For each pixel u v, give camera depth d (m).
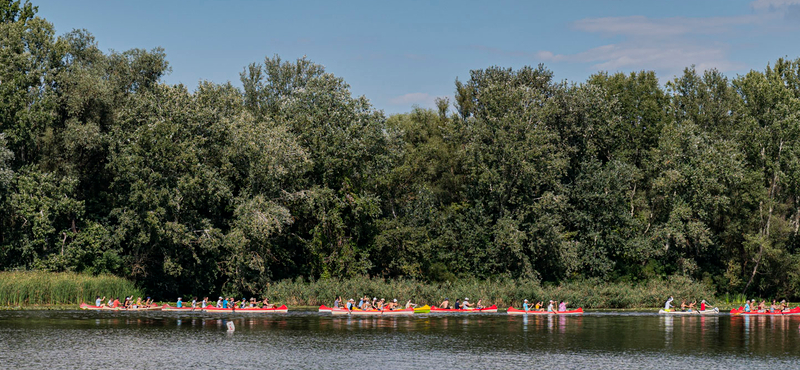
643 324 58.38
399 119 108.06
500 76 106.38
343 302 71.56
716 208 86.88
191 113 72.81
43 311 63.75
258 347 42.88
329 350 41.91
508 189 85.50
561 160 83.75
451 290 76.38
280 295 73.19
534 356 40.34
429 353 41.12
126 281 72.50
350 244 78.25
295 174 75.81
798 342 46.34
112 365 36.91
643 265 88.75
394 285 74.19
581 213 87.25
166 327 52.81
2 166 68.75
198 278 74.50
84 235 72.38
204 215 76.00
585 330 53.00
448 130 99.06
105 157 80.06
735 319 65.00
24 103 72.75
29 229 71.62
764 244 86.19
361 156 80.00
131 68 88.12
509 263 84.12
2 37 74.56
